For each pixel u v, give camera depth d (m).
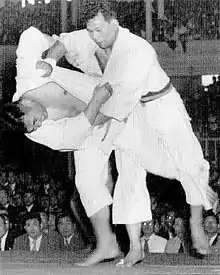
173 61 9.21
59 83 3.91
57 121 3.83
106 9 3.80
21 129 3.80
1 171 7.69
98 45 3.89
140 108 3.92
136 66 3.75
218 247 4.54
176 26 9.12
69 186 7.55
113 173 4.47
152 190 6.41
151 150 3.95
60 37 4.11
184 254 4.38
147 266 3.91
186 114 3.97
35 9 8.74
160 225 5.78
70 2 8.48
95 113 3.77
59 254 4.55
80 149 3.96
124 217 3.92
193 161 3.95
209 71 9.23
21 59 3.92
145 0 8.87
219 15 9.05
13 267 3.92
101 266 3.94
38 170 7.83
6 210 6.83
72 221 5.29
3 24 8.81
